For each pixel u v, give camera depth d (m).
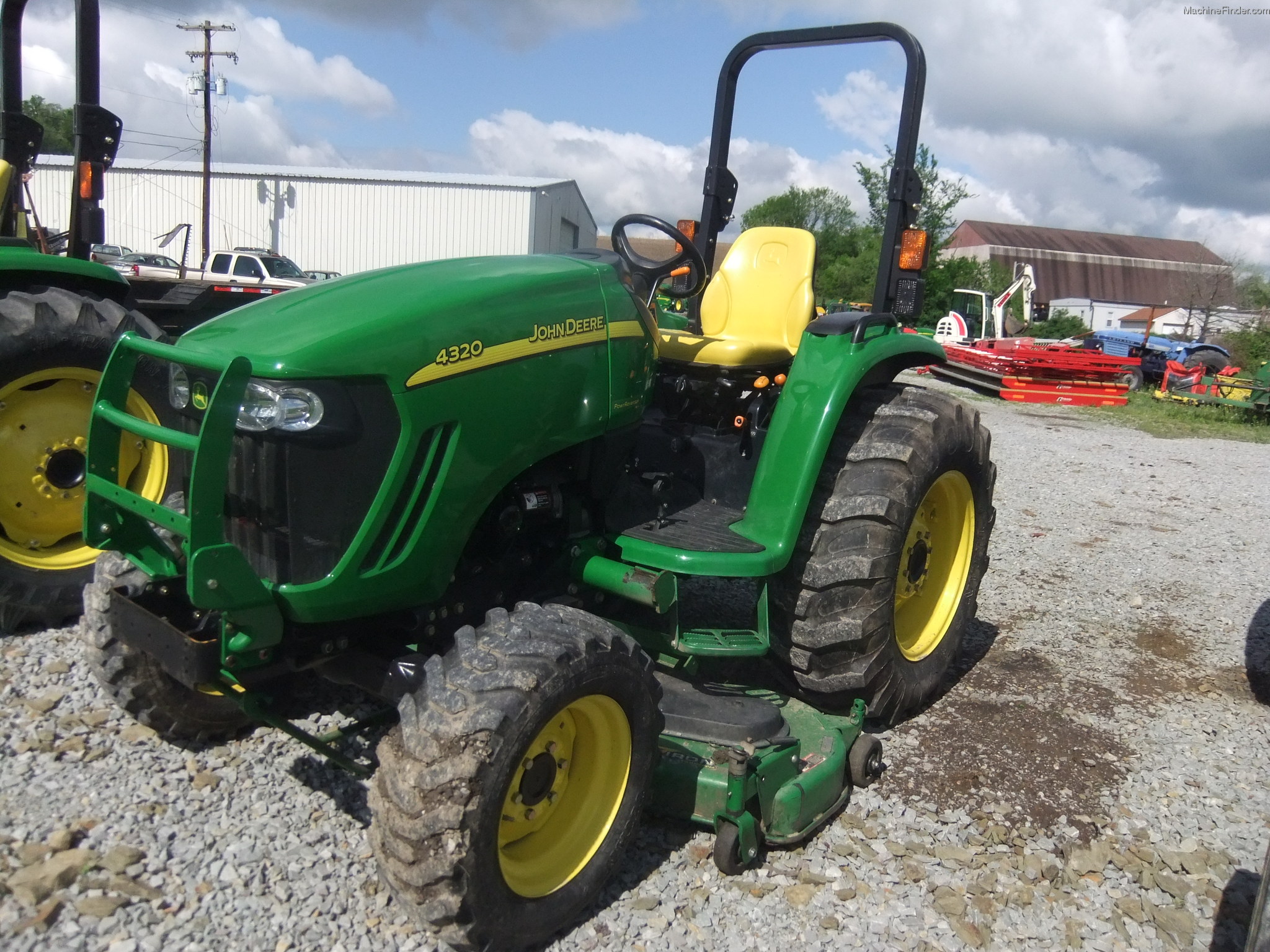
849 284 35.97
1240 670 4.27
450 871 1.97
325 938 2.21
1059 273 62.00
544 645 2.16
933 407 3.34
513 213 28.78
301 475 2.16
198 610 2.44
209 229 29.75
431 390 2.30
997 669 4.11
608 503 2.95
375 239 29.61
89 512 2.39
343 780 2.84
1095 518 7.08
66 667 3.40
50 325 3.69
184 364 2.25
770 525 2.97
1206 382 15.33
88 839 2.47
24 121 4.71
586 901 2.32
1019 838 2.85
